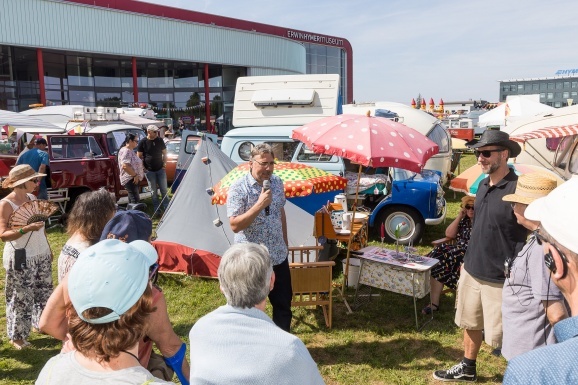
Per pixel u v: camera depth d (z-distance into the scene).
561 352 1.12
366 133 4.35
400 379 4.02
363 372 4.15
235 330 1.73
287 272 4.04
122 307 1.46
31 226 4.17
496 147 3.36
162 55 30.06
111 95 30.39
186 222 6.48
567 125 6.25
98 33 27.05
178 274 6.54
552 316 2.64
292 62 38.62
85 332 1.46
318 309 5.39
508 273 3.01
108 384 1.42
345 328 4.97
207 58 32.38
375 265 5.14
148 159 9.95
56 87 27.95
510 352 2.97
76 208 2.83
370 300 5.68
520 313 2.90
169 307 5.58
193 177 6.48
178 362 2.36
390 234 7.91
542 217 1.35
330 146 4.32
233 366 1.64
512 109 15.98
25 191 4.30
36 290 4.46
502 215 3.32
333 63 48.31
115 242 1.64
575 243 1.23
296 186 5.36
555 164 8.03
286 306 4.03
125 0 28.05
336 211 6.10
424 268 4.80
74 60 28.55
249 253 1.90
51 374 1.48
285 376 1.62
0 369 4.15
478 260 3.49
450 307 5.52
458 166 15.80
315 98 9.02
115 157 10.34
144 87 31.94
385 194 8.13
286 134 8.54
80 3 26.08
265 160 3.77
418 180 7.88
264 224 3.90
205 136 6.64
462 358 4.36
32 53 26.44
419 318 5.22
